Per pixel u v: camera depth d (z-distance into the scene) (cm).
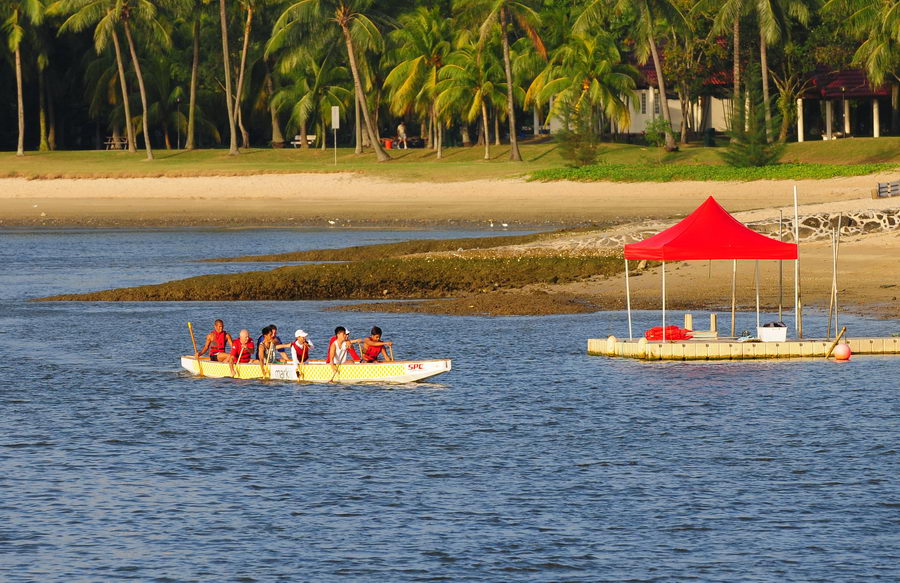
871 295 15288
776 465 7588
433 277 17475
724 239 11444
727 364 11369
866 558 5875
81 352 12619
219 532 6397
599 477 7381
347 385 10650
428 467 7681
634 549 6050
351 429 8825
